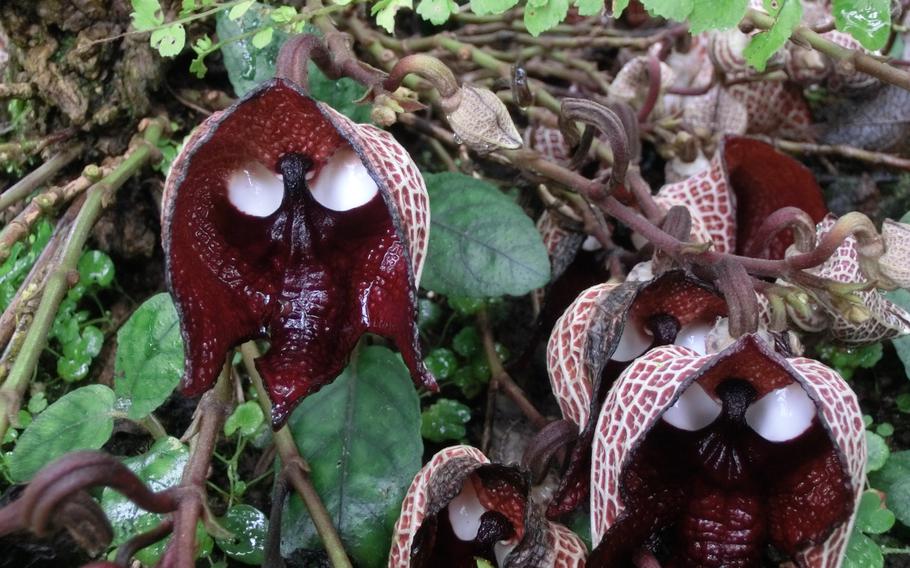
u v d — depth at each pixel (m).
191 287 0.22
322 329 0.23
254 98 0.21
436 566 0.25
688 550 0.23
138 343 0.25
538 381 0.32
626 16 0.39
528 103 0.28
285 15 0.27
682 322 0.25
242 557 0.26
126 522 0.24
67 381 0.30
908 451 0.28
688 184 0.30
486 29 0.36
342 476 0.26
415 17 0.40
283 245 0.23
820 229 0.29
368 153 0.22
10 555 0.25
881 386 0.32
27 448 0.24
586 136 0.27
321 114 0.22
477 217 0.28
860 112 0.36
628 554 0.23
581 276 0.31
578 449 0.24
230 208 0.23
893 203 0.36
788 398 0.22
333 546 0.24
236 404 0.29
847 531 0.22
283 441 0.26
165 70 0.32
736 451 0.23
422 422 0.30
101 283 0.31
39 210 0.28
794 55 0.33
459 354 0.32
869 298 0.27
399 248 0.22
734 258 0.24
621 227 0.32
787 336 0.25
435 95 0.31
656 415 0.21
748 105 0.36
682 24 0.35
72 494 0.18
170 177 0.22
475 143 0.24
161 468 0.24
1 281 0.30
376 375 0.27
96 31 0.31
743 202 0.31
